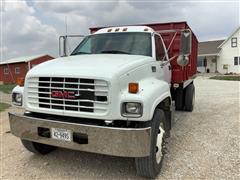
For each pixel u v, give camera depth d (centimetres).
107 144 362
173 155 495
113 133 357
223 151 510
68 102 389
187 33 496
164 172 428
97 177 420
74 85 383
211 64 4347
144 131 353
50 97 401
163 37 669
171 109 491
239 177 405
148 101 367
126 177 418
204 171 427
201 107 960
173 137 601
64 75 387
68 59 486
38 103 414
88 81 376
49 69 413
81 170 446
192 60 868
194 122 736
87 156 503
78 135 384
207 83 2158
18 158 507
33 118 415
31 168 460
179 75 665
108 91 365
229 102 1058
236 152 504
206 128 673
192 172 425
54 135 398
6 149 561
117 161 478
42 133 418
